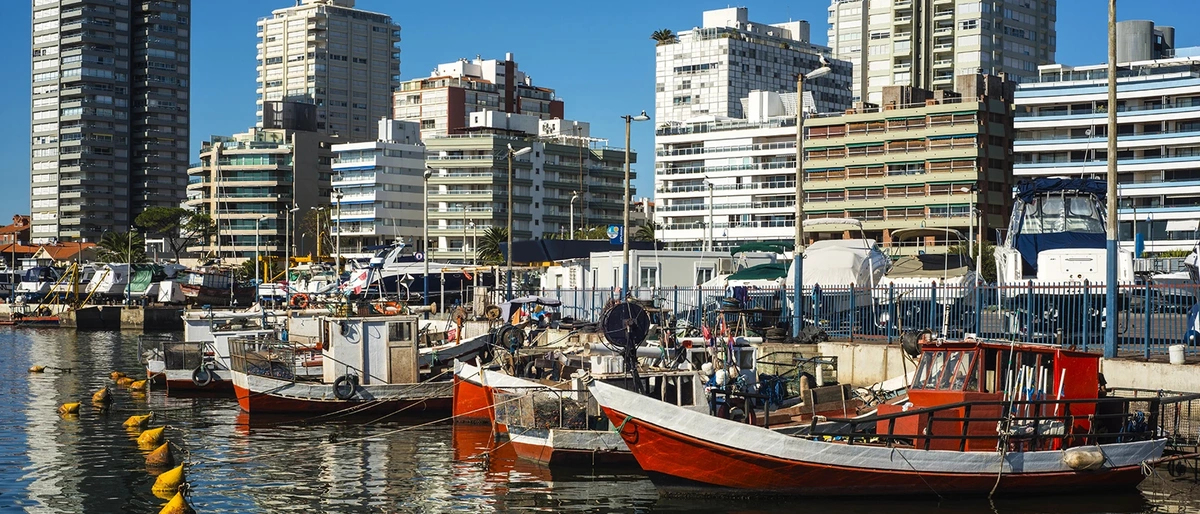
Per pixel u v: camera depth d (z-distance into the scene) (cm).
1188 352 3180
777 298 4891
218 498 2669
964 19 17112
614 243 9000
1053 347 2516
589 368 3219
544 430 2900
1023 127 13212
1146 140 12519
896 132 13612
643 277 6575
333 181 18538
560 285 7500
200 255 19600
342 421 3816
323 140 19812
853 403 2931
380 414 3862
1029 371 2484
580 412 2895
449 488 2733
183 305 12125
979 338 3506
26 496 2686
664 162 16100
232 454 3225
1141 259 7981
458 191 17612
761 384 3027
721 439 2441
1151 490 2555
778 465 2436
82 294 13412
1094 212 5178
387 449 3275
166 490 2728
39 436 3553
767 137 15250
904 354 3216
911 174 13438
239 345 4094
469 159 17488
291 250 18150
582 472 2848
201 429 3678
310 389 3869
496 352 3456
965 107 13138
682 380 2866
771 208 15088
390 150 18150
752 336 4053
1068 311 3397
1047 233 5138
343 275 10694
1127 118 12712
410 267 9944
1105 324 3247
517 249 9131
